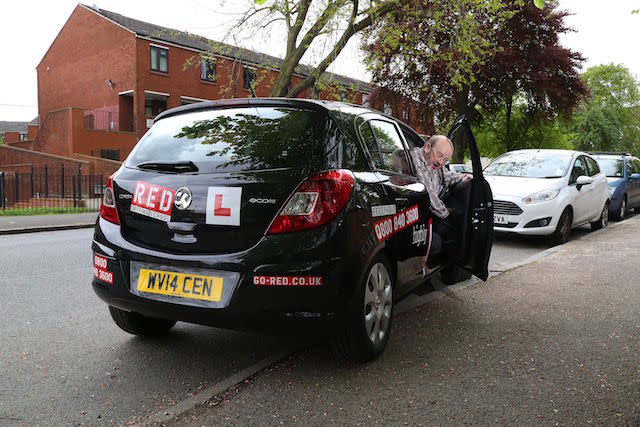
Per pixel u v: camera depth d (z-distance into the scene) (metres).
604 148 60.41
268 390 3.02
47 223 12.79
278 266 2.90
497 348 3.73
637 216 15.25
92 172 22.72
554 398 2.92
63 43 36.84
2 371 3.36
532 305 4.92
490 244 4.53
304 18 14.27
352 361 3.43
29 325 4.34
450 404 2.85
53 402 2.93
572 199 9.23
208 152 3.27
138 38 31.27
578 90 24.80
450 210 4.85
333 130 3.27
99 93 34.25
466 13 14.28
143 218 3.29
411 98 25.31
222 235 3.04
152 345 3.87
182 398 3.00
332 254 2.96
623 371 3.30
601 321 4.40
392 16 14.32
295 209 2.95
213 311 2.96
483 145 31.66
